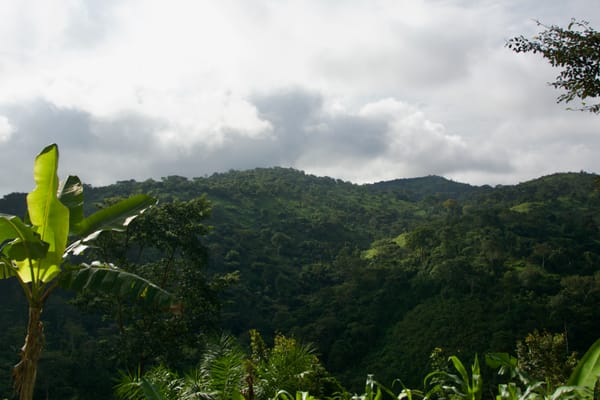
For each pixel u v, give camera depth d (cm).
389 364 4341
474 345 4091
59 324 3306
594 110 649
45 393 2380
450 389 307
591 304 4166
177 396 546
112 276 478
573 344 3844
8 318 3036
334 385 718
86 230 541
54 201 483
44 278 492
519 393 292
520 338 3922
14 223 430
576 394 244
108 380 2567
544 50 640
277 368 589
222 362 530
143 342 1540
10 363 2434
